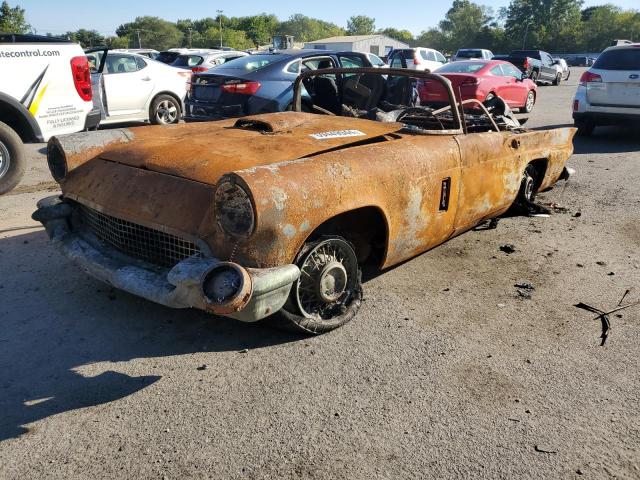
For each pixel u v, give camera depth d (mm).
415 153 3480
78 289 3775
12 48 6098
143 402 2643
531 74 23031
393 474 2225
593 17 92812
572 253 4613
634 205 6000
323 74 4637
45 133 6445
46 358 2984
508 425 2516
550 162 5250
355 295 3439
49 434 2422
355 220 3346
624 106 9375
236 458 2297
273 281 2623
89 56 9930
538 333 3324
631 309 3646
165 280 2855
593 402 2688
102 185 3279
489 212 4375
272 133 3684
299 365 2949
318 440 2404
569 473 2244
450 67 12906
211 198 2807
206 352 3068
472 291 3875
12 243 4590
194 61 15938
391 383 2805
